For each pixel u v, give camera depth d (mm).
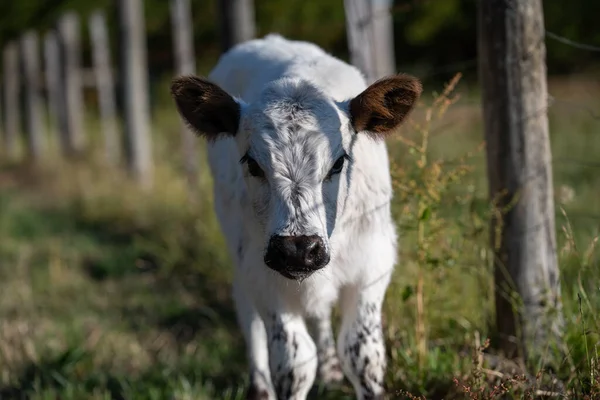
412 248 9367
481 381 6801
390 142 8984
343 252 6980
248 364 9188
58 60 28172
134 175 20922
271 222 6211
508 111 7797
